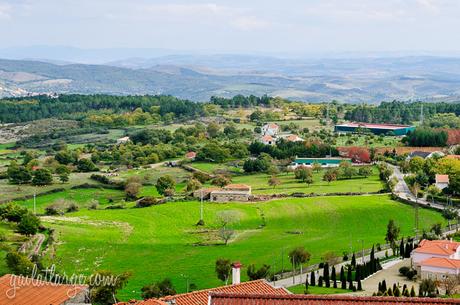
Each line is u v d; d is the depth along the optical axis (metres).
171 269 188.38
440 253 176.00
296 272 184.38
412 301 70.19
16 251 174.00
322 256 195.88
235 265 105.69
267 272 176.38
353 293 153.38
